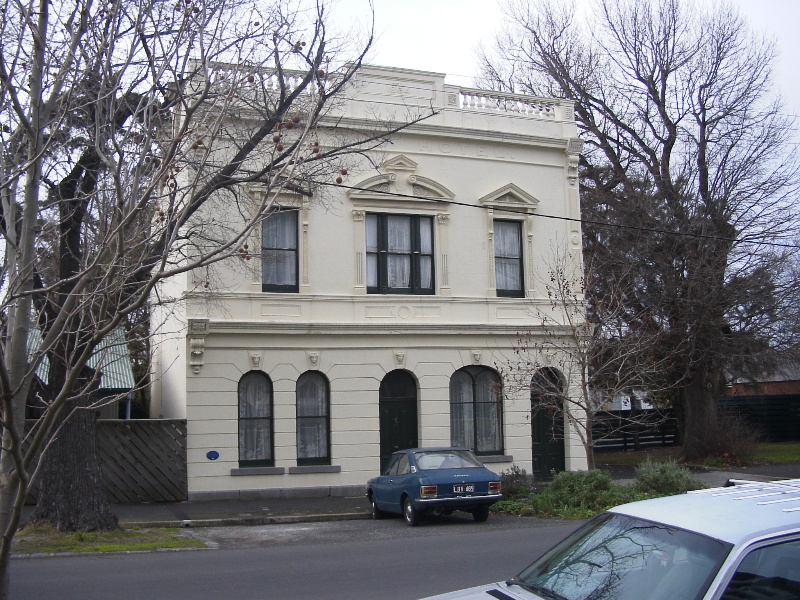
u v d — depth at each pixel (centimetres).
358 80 2586
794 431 4422
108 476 2275
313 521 2062
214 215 2288
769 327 3222
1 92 848
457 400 2697
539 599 562
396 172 2633
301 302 2492
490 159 2770
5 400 627
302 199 2470
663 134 3538
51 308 1479
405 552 1484
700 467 3152
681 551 534
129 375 2491
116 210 864
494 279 2739
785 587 495
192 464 2334
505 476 2281
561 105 2903
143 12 1266
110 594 1159
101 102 1062
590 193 3444
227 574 1304
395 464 2023
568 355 2491
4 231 782
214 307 2370
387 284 2619
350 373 2536
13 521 643
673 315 3164
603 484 2130
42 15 796
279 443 2434
